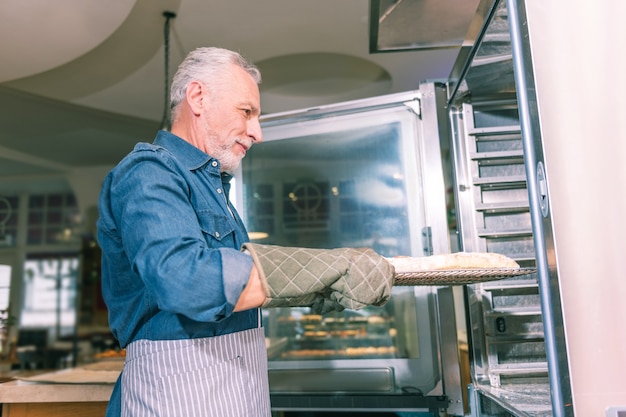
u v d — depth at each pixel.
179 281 0.74
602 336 0.69
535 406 1.04
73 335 6.06
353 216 1.83
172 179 0.87
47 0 2.45
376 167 1.78
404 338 1.71
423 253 1.56
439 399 1.53
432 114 1.57
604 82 0.73
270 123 1.75
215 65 1.00
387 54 3.29
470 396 1.34
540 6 0.75
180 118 1.05
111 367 2.04
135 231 0.80
